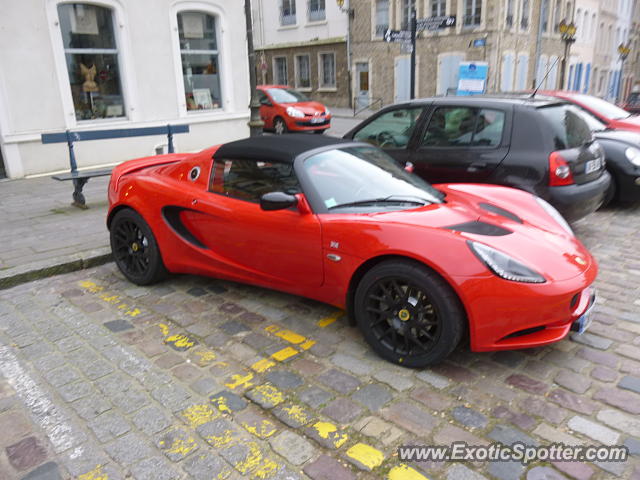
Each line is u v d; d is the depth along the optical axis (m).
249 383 2.97
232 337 3.52
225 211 3.78
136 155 10.36
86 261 4.91
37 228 5.93
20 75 8.60
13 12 8.36
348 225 3.19
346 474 2.27
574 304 2.91
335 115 23.78
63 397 2.87
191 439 2.51
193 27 10.95
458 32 22.75
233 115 11.84
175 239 4.13
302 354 3.29
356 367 3.12
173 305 4.06
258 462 2.35
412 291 2.99
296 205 3.35
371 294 3.12
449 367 3.10
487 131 5.16
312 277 3.44
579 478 2.22
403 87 24.95
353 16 25.58
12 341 3.52
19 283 4.54
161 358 3.27
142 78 10.16
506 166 4.96
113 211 4.54
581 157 4.93
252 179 3.74
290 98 15.79
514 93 5.91
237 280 3.96
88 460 2.38
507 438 2.48
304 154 3.61
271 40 29.72
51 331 3.65
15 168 8.83
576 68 31.98
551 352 3.25
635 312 3.79
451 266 2.78
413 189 3.71
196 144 11.33
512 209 3.63
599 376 2.98
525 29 24.64
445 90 23.83
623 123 7.69
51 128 9.09
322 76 28.09
